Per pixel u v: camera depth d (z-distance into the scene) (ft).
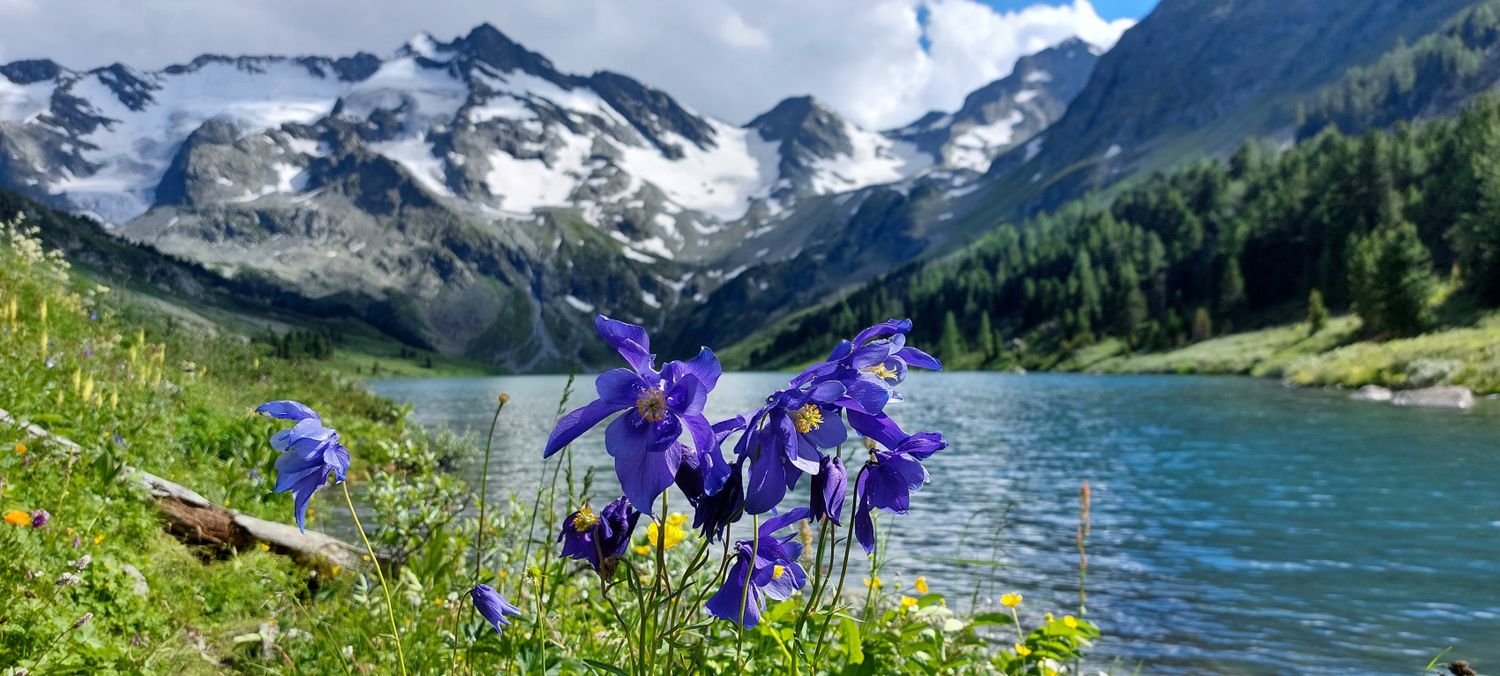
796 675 8.04
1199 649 32.19
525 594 13.19
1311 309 288.10
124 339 47.11
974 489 71.20
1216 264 403.54
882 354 6.30
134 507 19.98
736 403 211.00
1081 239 594.65
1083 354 434.71
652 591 7.29
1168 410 147.95
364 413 73.87
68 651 12.90
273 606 17.71
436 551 16.05
